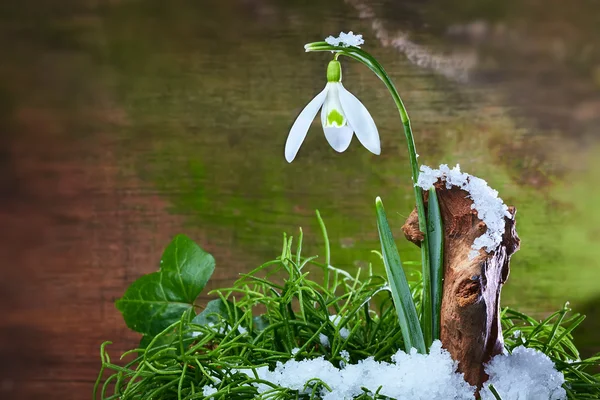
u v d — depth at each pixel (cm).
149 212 91
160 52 99
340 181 90
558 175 90
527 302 78
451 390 56
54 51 101
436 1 95
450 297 56
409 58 94
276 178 92
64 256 88
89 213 92
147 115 98
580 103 93
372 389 56
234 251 84
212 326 60
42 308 83
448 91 94
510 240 57
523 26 95
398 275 56
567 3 95
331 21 97
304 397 57
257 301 61
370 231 85
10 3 102
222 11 99
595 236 84
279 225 87
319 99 56
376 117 93
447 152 91
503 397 56
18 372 77
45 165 96
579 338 75
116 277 86
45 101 100
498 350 57
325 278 63
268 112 96
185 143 96
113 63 100
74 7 101
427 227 56
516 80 94
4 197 94
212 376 58
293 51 97
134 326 62
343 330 60
